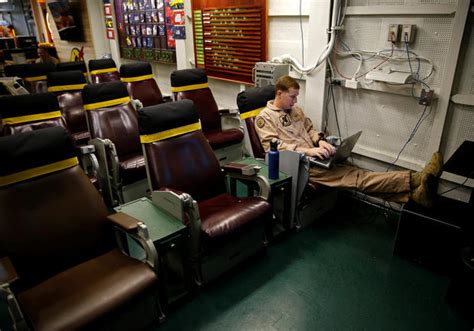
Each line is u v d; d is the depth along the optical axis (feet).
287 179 7.45
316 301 6.33
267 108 8.90
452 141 7.88
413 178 7.44
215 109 11.85
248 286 6.72
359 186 7.88
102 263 5.41
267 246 7.83
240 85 12.90
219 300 6.37
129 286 4.76
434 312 6.06
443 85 7.54
